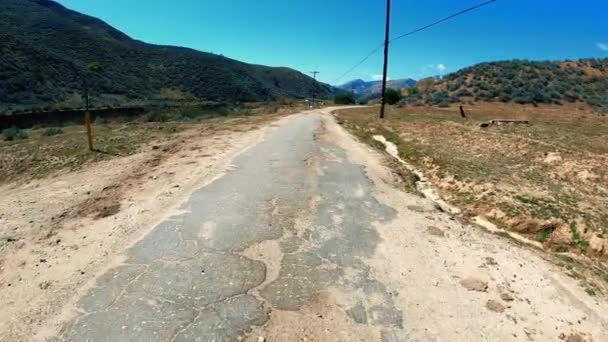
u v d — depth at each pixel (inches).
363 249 231.0
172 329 153.7
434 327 164.2
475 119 868.6
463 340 157.5
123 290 178.2
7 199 298.5
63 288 178.7
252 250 222.2
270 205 295.6
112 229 241.1
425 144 580.1
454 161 453.1
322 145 571.5
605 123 788.0
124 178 352.5
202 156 454.6
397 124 816.9
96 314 161.2
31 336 148.5
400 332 159.9
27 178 384.2
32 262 200.5
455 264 218.8
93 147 480.1
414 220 281.4
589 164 405.4
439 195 360.2
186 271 196.1
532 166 425.4
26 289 177.5
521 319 172.9
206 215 269.0
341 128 816.3
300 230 253.1
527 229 274.8
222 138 598.9
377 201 319.3
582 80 1519.4
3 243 218.4
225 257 212.5
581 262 232.7
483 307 179.9
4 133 744.3
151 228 245.0
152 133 637.9
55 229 240.1
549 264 225.6
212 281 188.5
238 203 295.7
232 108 1724.9
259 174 383.6
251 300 175.3
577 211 285.9
